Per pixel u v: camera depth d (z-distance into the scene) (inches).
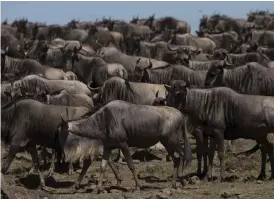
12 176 2210.9
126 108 1943.9
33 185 2116.1
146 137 1942.7
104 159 1956.2
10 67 3563.0
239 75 2652.6
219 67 2746.1
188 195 1863.9
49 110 2079.2
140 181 2138.3
